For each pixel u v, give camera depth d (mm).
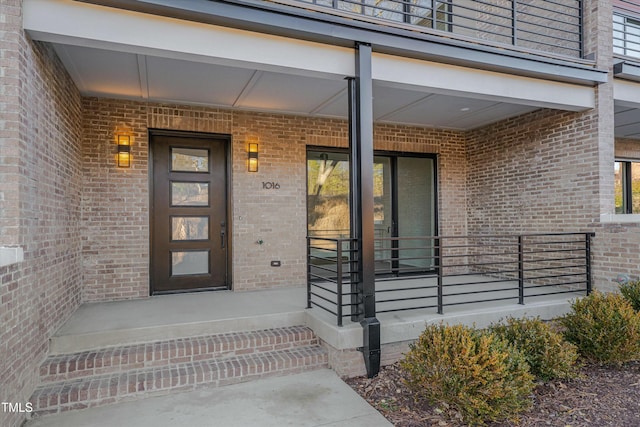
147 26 3094
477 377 2574
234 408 2896
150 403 2977
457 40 4168
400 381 3232
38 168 3047
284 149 5617
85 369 3133
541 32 5770
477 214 6742
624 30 5953
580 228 5113
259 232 5449
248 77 4184
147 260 4922
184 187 5285
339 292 3543
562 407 2846
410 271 6645
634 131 7199
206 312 4109
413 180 6789
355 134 3719
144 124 4945
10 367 2449
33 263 2893
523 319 3564
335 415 2789
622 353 3424
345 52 3727
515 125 6031
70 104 4105
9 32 2668
